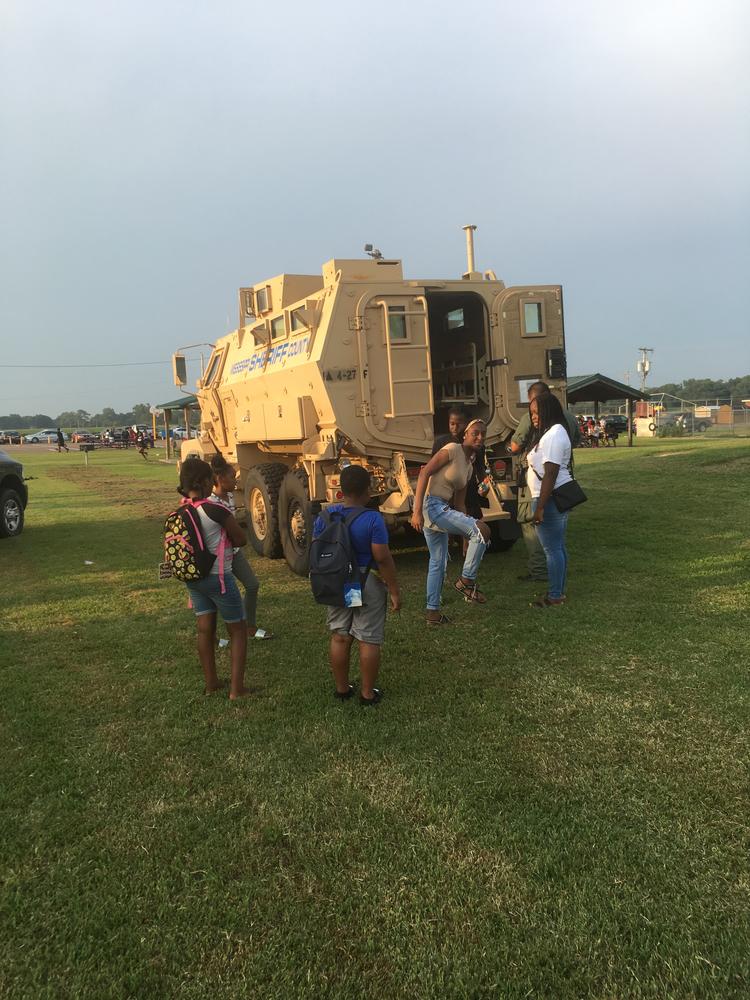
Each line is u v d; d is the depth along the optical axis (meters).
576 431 7.24
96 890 2.71
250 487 9.39
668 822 2.95
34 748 3.84
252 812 3.18
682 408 55.50
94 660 5.24
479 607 6.06
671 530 9.09
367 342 7.21
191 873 2.78
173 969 2.33
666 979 2.21
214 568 4.23
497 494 7.95
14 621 6.37
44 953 2.42
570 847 2.82
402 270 7.79
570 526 9.75
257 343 9.29
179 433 59.09
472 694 4.29
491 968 2.28
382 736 3.82
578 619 5.57
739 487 12.21
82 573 8.39
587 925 2.43
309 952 2.38
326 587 4.03
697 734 3.65
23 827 3.12
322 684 4.59
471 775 3.37
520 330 7.93
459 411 6.23
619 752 3.53
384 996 2.20
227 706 4.31
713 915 2.45
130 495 17.86
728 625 5.26
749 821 2.94
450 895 2.60
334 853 2.86
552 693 4.23
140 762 3.65
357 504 4.18
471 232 8.89
